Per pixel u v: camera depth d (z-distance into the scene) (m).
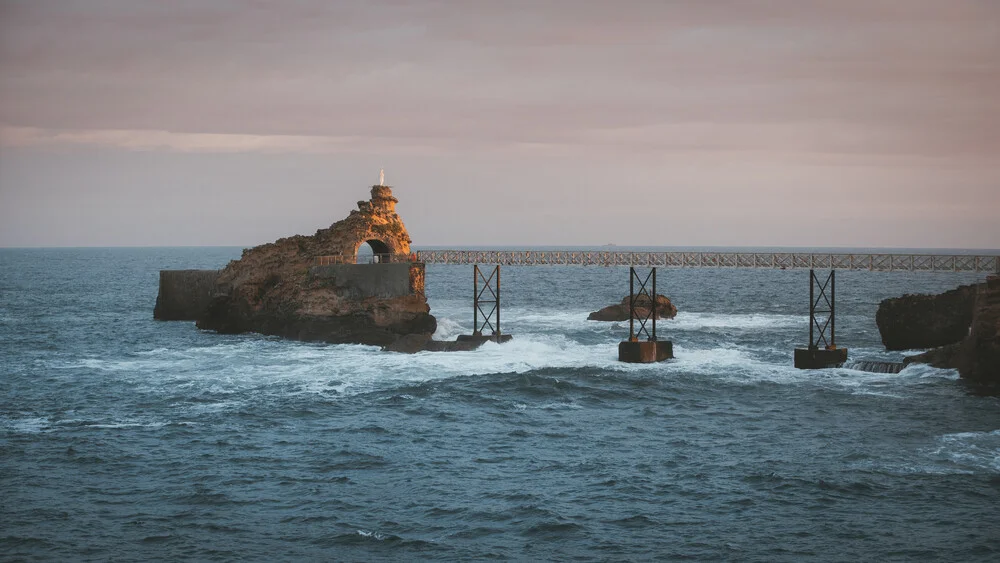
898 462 45.03
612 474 43.62
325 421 53.84
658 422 54.00
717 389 63.09
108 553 34.66
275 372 69.88
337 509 39.12
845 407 57.19
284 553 34.75
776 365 72.38
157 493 41.06
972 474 43.03
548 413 56.19
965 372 64.62
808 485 41.72
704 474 43.53
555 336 88.19
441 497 40.53
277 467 44.78
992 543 35.22
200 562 33.88
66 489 41.50
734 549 34.97
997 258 63.78
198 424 53.03
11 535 36.19
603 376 66.94
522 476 43.41
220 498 40.41
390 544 35.53
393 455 46.78
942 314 78.19
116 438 49.88
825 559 34.09
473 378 66.19
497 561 34.00
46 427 52.31
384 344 84.56
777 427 52.53
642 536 36.22
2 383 65.69
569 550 34.94
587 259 79.44
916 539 35.72
